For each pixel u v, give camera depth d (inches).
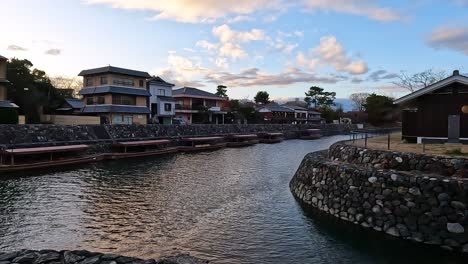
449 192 369.1
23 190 665.0
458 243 350.9
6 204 564.1
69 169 919.0
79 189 680.4
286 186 722.8
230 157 1267.2
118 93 1608.0
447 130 668.1
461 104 655.1
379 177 431.8
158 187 708.7
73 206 555.2
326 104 3954.2
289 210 527.5
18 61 1552.7
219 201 591.2
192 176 846.5
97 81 1642.5
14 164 861.2
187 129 1740.9
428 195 382.6
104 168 950.4
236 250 373.7
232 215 506.0
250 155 1339.8
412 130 720.3
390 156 470.6
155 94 1969.7
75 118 1435.8
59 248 382.6
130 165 1017.5
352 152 551.5
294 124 2758.4
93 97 1644.9
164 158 1210.6
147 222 474.0
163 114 1966.0
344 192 478.6
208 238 410.6
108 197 616.1
